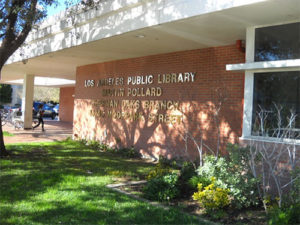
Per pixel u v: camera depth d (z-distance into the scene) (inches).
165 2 278.8
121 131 491.5
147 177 287.4
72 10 384.8
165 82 417.4
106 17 342.6
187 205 221.5
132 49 404.2
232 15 241.9
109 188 257.4
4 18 378.0
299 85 239.6
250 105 264.2
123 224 183.2
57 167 333.1
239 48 319.0
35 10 367.2
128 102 478.0
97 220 187.3
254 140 249.0
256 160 224.5
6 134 626.5
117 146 495.8
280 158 232.4
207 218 199.5
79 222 183.6
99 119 545.3
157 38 334.3
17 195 230.1
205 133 361.7
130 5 307.7
